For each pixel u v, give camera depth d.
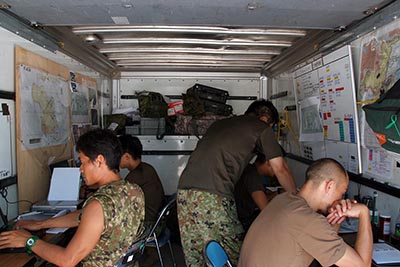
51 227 2.17
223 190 2.52
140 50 3.87
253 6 2.18
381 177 2.46
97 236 1.54
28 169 2.73
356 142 2.72
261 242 1.71
